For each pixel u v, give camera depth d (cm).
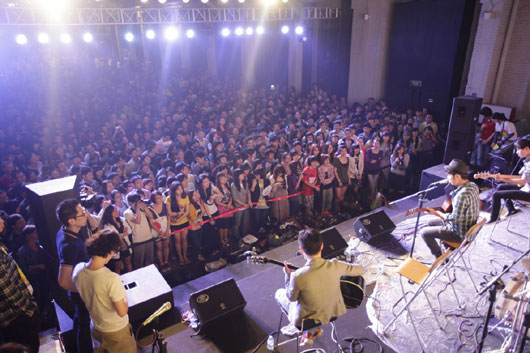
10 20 954
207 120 1245
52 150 925
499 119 800
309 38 1645
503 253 484
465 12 1098
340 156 772
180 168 693
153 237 590
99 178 723
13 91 1513
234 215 689
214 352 361
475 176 496
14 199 652
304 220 760
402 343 360
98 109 1374
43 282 510
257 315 406
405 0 1285
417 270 360
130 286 413
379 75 1389
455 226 402
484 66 1088
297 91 1775
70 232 328
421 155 991
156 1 1424
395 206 721
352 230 622
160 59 1966
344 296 321
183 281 595
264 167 734
